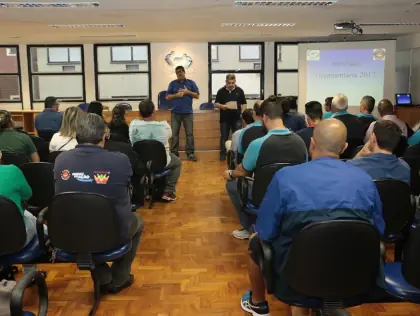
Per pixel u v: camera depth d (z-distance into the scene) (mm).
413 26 8336
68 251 2215
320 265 1565
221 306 2520
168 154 4668
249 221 3609
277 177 1691
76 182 2266
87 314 2434
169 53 10805
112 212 2180
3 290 1686
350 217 1601
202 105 9586
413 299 1788
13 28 8016
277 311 2432
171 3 5672
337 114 4320
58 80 11109
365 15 6887
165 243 3547
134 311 2465
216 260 3193
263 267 1784
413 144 3818
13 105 11109
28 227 2328
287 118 4605
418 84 9930
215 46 10891
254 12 6465
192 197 5062
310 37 10273
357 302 1768
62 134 3449
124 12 6348
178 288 2748
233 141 4238
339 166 1674
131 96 11117
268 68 11070
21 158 3451
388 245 3359
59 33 8859
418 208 2701
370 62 8641
